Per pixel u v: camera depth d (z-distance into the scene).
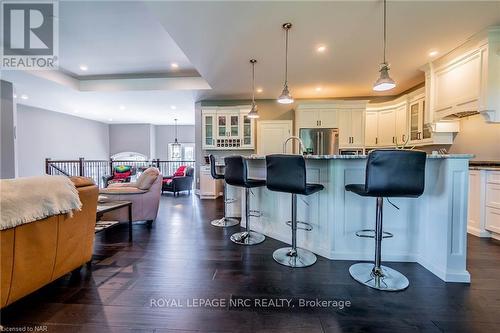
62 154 8.08
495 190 2.84
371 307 1.55
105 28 3.30
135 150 10.47
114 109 7.51
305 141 5.38
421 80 4.48
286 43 3.07
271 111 6.04
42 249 1.56
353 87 4.98
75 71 4.94
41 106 7.02
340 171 2.22
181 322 1.41
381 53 3.34
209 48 3.22
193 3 2.29
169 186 6.46
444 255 1.88
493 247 2.59
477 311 1.51
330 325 1.39
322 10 2.39
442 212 1.91
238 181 2.73
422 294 1.69
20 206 1.37
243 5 2.32
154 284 1.82
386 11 2.40
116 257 2.32
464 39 2.95
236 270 2.05
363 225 2.23
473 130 3.54
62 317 1.44
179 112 8.05
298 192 2.05
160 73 5.13
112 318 1.44
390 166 1.69
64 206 1.64
